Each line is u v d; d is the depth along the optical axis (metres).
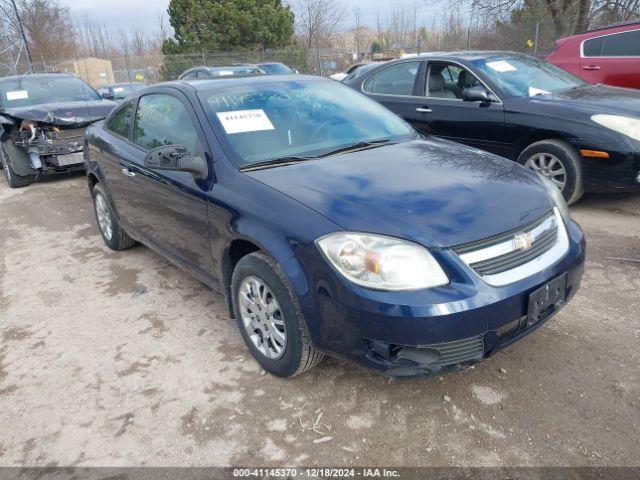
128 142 4.36
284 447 2.51
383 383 2.90
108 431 2.70
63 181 8.66
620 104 5.09
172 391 2.97
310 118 3.66
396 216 2.50
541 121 5.18
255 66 15.12
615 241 4.53
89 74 32.97
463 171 3.02
